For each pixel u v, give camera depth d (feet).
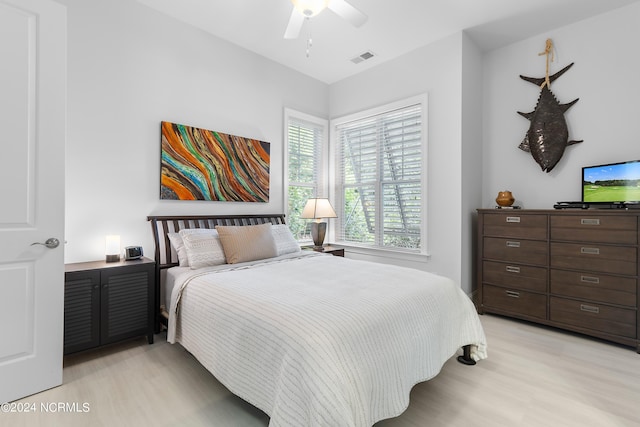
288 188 12.91
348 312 4.60
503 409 5.34
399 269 7.55
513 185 11.10
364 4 8.88
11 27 5.44
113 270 7.29
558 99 10.16
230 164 10.75
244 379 4.67
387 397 4.35
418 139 11.71
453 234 10.57
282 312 4.61
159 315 8.54
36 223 5.73
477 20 9.71
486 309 10.29
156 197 9.14
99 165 8.11
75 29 7.71
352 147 13.97
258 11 9.17
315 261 8.69
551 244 8.95
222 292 5.84
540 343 8.14
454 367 6.84
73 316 6.72
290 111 12.80
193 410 5.29
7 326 5.45
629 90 8.95
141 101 8.83
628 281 7.73
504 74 11.30
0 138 5.35
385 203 12.79
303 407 3.55
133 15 8.66
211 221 10.22
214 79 10.43
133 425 4.91
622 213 7.81
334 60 12.27
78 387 5.96
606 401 5.58
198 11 9.17
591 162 9.54
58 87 5.93
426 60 11.19
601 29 9.39
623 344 8.02
